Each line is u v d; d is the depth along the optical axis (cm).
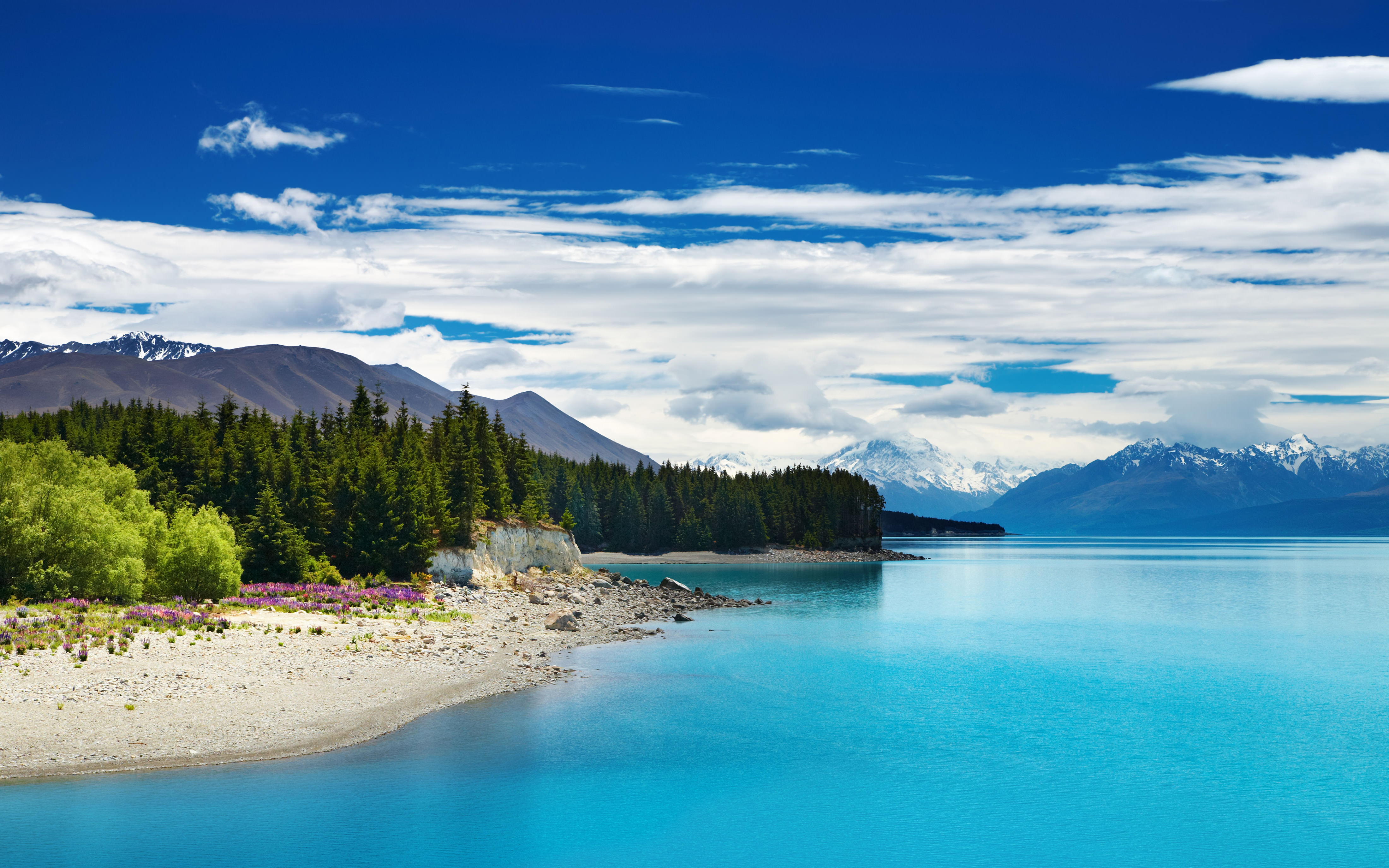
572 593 9538
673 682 4875
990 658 6038
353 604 6781
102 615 4909
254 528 7750
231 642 4653
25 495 5706
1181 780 3288
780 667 5491
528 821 2734
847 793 3094
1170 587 13875
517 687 4491
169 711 3434
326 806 2747
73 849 2358
